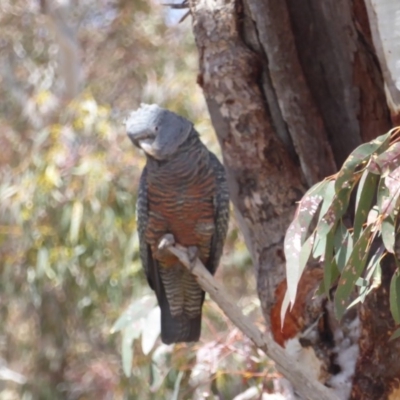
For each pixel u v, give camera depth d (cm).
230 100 915
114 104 2242
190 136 973
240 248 1839
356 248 667
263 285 932
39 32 2345
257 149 915
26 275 1831
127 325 1042
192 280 1012
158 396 1525
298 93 891
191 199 972
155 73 2209
